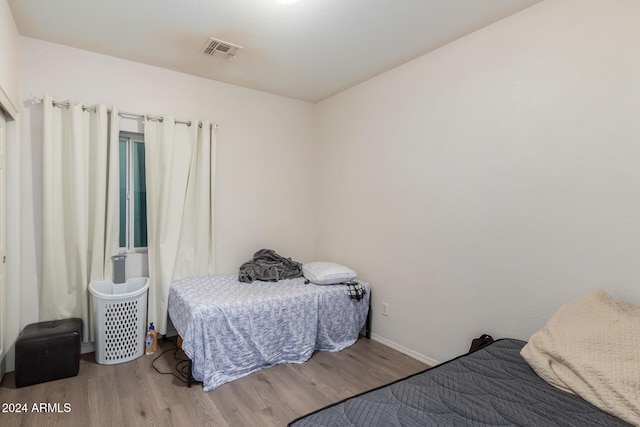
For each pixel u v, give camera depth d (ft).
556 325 5.74
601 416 4.28
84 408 6.70
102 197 8.98
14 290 8.03
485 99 7.71
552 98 6.60
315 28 7.84
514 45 7.17
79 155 8.68
